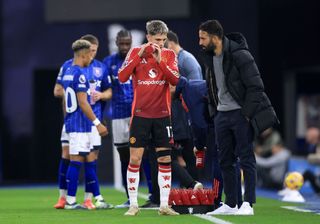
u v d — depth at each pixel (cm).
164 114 2877
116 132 3547
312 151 4859
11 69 6469
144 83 2859
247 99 2830
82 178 5762
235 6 6134
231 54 2852
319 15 6222
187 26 6134
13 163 6631
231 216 2834
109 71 3544
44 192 4931
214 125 2978
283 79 6294
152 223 2581
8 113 6538
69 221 2698
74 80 3262
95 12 6100
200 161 3162
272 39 6231
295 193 4025
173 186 5494
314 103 6322
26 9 6412
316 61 6231
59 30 6331
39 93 6662
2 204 3778
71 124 3288
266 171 5400
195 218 2742
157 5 6044
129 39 3494
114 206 3494
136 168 2892
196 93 3086
